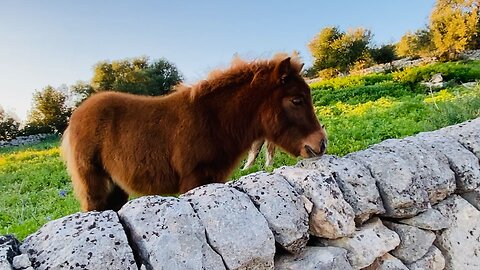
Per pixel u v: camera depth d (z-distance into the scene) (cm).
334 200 83
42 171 494
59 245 64
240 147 140
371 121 449
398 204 91
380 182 93
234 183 84
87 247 63
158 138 138
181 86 145
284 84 134
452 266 100
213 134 135
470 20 1277
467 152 109
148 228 69
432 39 1363
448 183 100
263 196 79
